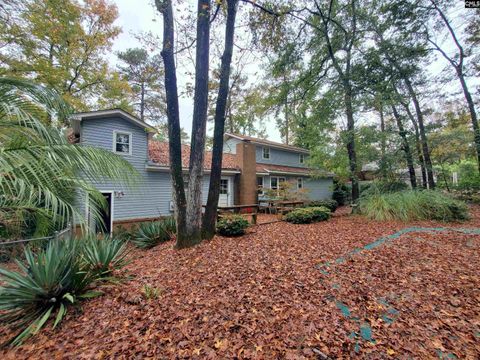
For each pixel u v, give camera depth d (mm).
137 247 6602
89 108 12711
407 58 9742
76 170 2467
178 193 5359
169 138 5414
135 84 18000
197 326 2490
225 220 6508
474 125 12102
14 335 2393
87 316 2717
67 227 4258
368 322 2506
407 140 10906
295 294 3109
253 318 2602
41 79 10109
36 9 9820
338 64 10008
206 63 5441
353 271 3799
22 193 1933
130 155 9195
